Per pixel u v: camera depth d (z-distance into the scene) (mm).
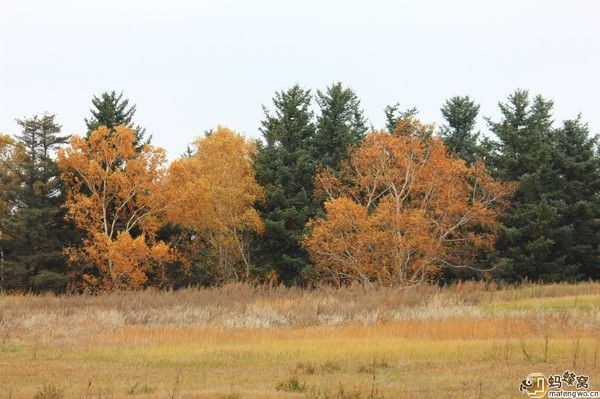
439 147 59250
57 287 61875
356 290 45625
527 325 27703
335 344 25250
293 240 65438
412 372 19531
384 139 59844
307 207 66500
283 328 30859
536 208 62219
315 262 60656
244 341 27031
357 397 15656
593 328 26906
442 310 33031
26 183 63094
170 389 17438
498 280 60594
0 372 20547
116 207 62938
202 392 16625
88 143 62281
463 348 22969
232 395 15922
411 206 62188
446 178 58781
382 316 32562
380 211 56875
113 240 66125
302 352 23703
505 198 64562
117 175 60688
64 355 23875
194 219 64000
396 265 56875
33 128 64125
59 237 64750
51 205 63500
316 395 16000
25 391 17312
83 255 60938
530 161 65188
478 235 61688
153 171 62656
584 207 62719
